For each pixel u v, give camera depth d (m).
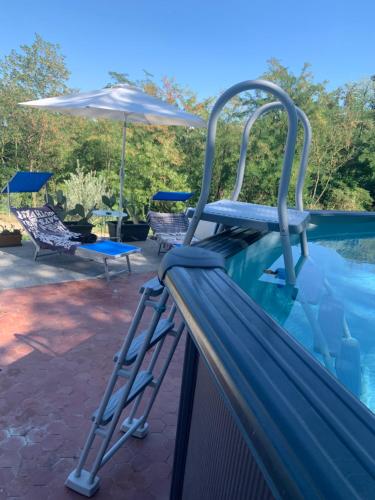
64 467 2.19
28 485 2.05
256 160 13.23
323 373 0.70
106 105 5.46
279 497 0.47
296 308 2.15
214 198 13.88
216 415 1.24
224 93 1.79
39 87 13.20
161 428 2.59
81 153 13.77
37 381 2.96
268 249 3.14
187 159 13.73
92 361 3.30
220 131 13.30
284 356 0.74
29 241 7.27
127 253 5.43
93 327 3.95
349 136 13.77
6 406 2.65
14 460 2.21
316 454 0.48
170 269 1.32
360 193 14.33
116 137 12.92
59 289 4.95
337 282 2.96
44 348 3.45
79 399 2.78
